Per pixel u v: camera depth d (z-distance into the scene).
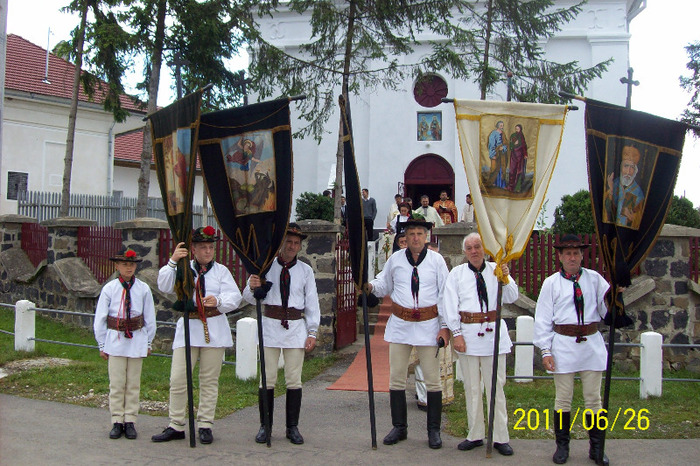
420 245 6.94
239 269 11.70
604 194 6.27
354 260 6.82
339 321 12.02
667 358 10.72
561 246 6.39
